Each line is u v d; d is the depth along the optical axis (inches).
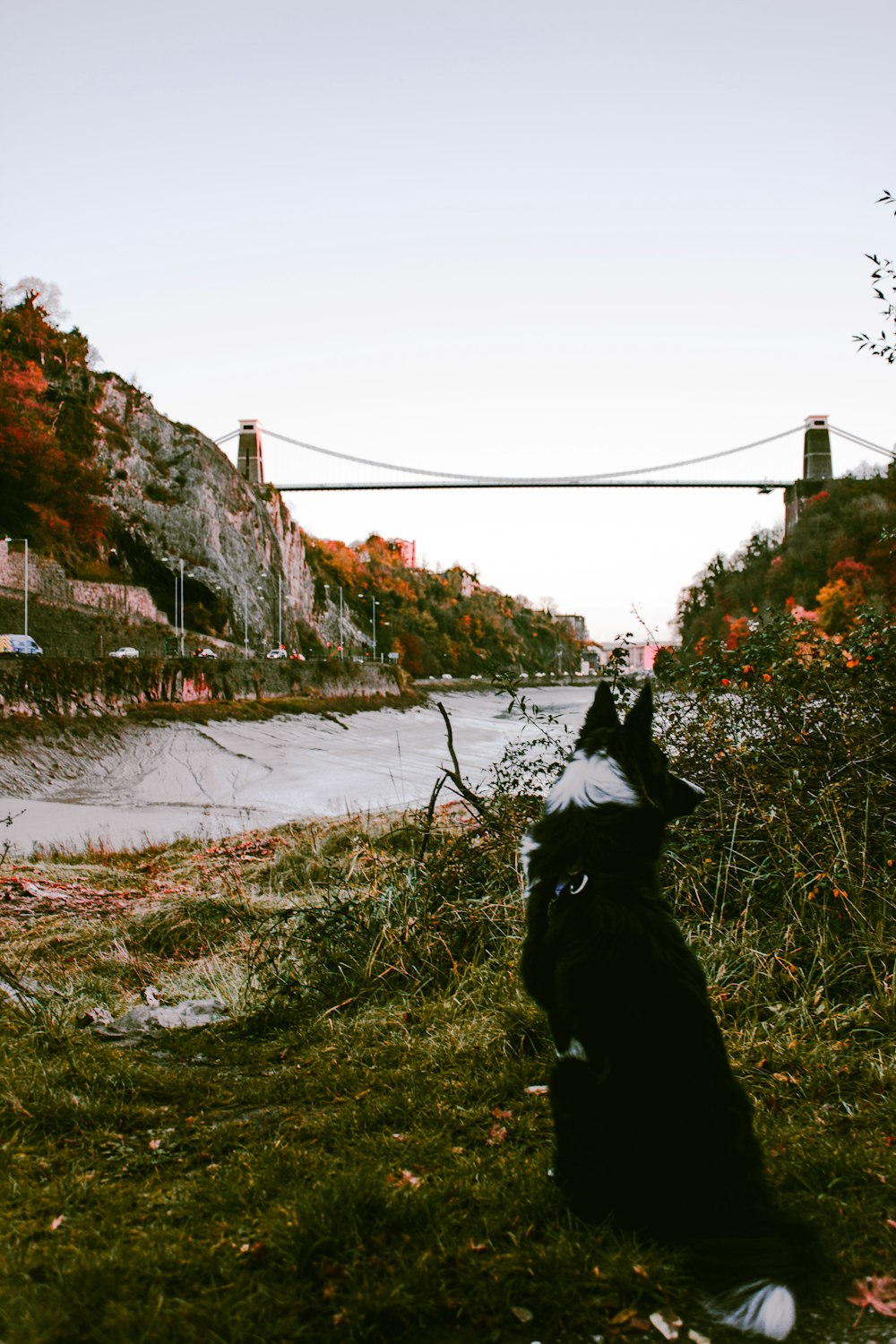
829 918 195.6
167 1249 96.7
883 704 240.2
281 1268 93.6
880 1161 115.5
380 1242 98.4
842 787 223.8
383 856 351.3
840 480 5255.9
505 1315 87.4
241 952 280.7
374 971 223.9
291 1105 151.9
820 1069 145.7
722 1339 83.7
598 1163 97.6
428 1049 170.9
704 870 219.8
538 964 111.3
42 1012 207.6
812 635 269.0
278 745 1466.5
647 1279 89.0
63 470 3531.0
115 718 1389.0
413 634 5915.4
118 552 3737.7
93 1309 85.1
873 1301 87.0
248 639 4106.8
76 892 420.8
